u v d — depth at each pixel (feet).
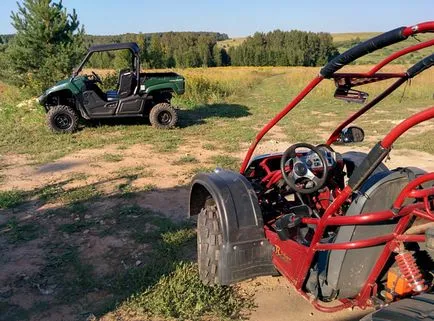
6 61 61.16
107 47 37.52
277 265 11.58
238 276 11.67
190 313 12.00
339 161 13.03
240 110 52.60
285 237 10.50
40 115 43.75
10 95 63.72
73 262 14.97
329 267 9.74
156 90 38.24
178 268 14.10
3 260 15.21
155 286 13.24
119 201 20.53
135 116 38.73
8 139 34.71
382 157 8.39
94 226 17.78
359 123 42.75
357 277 9.64
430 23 7.87
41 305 12.64
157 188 22.43
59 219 18.54
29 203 20.49
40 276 14.14
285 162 12.34
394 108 53.78
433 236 7.93
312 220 10.09
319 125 42.16
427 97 63.87
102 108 37.63
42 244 16.37
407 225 9.09
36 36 59.31
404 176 9.17
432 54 9.70
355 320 11.63
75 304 12.67
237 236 11.50
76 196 21.08
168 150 31.04
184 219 18.35
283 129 39.88
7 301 12.86
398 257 8.95
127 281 13.65
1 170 26.16
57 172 25.62
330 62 9.77
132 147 32.17
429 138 34.14
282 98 69.05
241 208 11.64
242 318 11.83
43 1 59.47
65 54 59.00
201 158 28.84
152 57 108.47
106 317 12.00
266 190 14.26
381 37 8.61
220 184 11.99
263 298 12.78
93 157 29.09
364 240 9.09
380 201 9.21
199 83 68.33
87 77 38.65
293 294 12.98
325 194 13.42
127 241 16.42
